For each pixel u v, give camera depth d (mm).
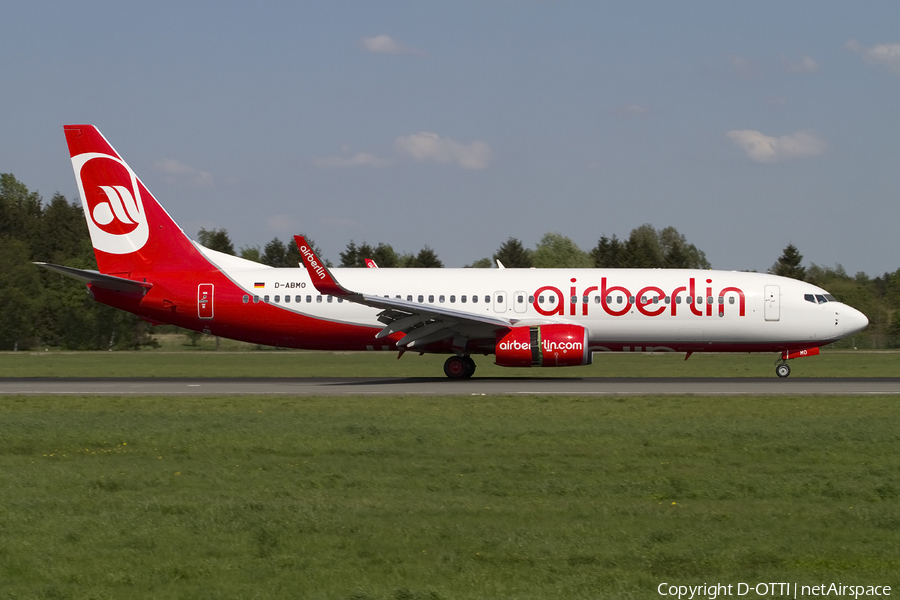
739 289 133625
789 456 66438
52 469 62562
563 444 71438
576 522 47656
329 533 45688
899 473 60125
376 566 40719
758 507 51188
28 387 124812
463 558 41781
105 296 139875
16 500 53031
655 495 53781
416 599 36281
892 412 91375
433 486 56094
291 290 137375
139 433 77500
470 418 86375
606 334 134625
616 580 39000
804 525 47438
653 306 133000
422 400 102812
